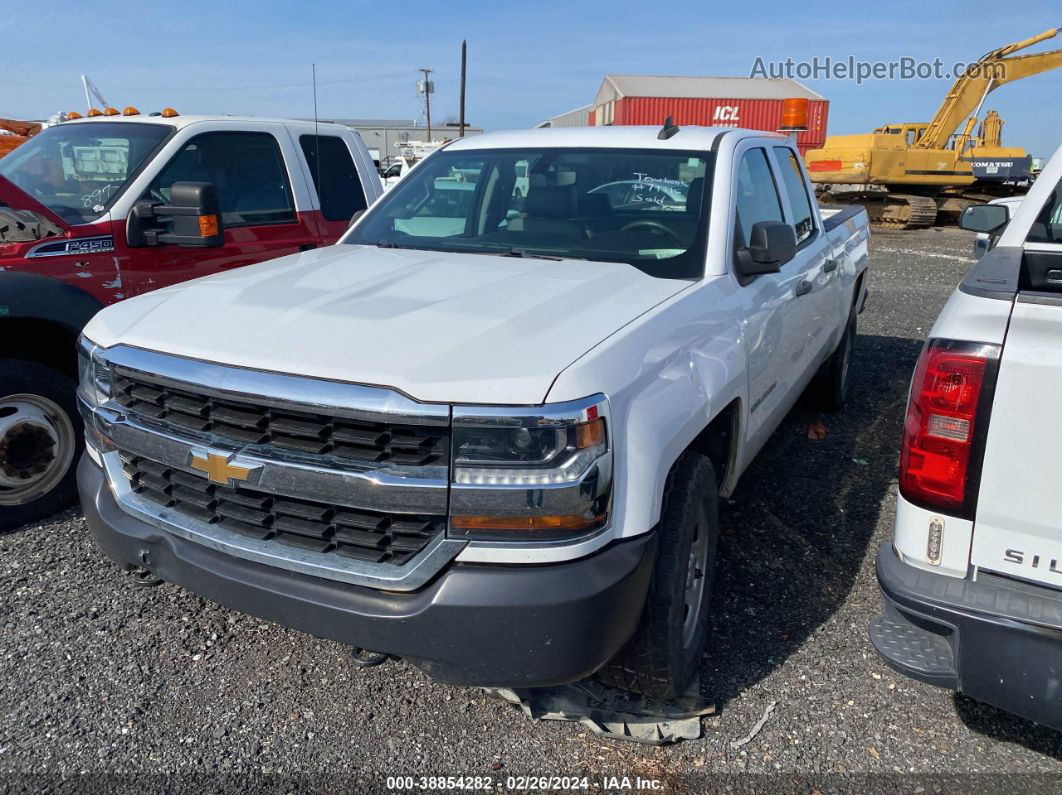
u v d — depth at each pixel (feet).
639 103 119.14
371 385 7.29
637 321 8.57
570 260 11.05
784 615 11.25
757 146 13.66
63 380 13.51
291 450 7.68
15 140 26.58
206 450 8.01
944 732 9.08
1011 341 6.75
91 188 15.29
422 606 7.32
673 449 8.25
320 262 11.12
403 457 7.32
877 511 14.49
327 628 7.64
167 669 9.98
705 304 9.84
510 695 9.36
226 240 16.78
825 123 122.01
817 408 19.61
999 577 7.11
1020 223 9.25
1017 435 6.77
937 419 7.13
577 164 12.64
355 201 19.93
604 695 9.45
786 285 12.67
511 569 7.29
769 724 9.16
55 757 8.52
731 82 126.21
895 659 7.51
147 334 8.75
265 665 10.11
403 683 9.82
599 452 7.32
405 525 7.43
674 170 12.02
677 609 8.59
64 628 10.70
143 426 8.60
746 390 10.77
